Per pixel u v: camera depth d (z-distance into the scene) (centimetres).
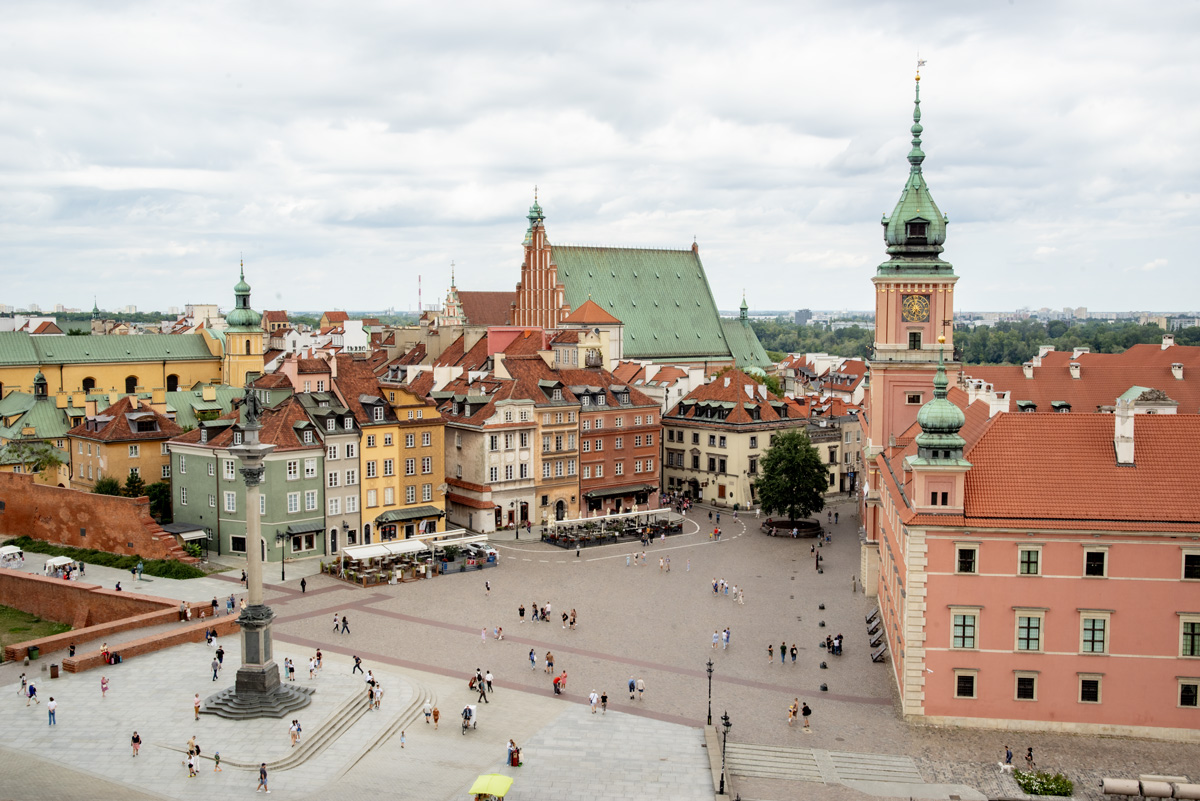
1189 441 7375
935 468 7138
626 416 15875
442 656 8906
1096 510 7069
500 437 14175
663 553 13238
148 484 13450
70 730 7094
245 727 7150
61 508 12419
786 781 6512
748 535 14500
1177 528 6912
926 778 6531
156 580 11094
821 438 18025
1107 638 7069
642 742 7119
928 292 11262
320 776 6506
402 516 13225
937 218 11231
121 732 7069
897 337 11319
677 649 9188
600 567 12394
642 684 7969
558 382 14962
